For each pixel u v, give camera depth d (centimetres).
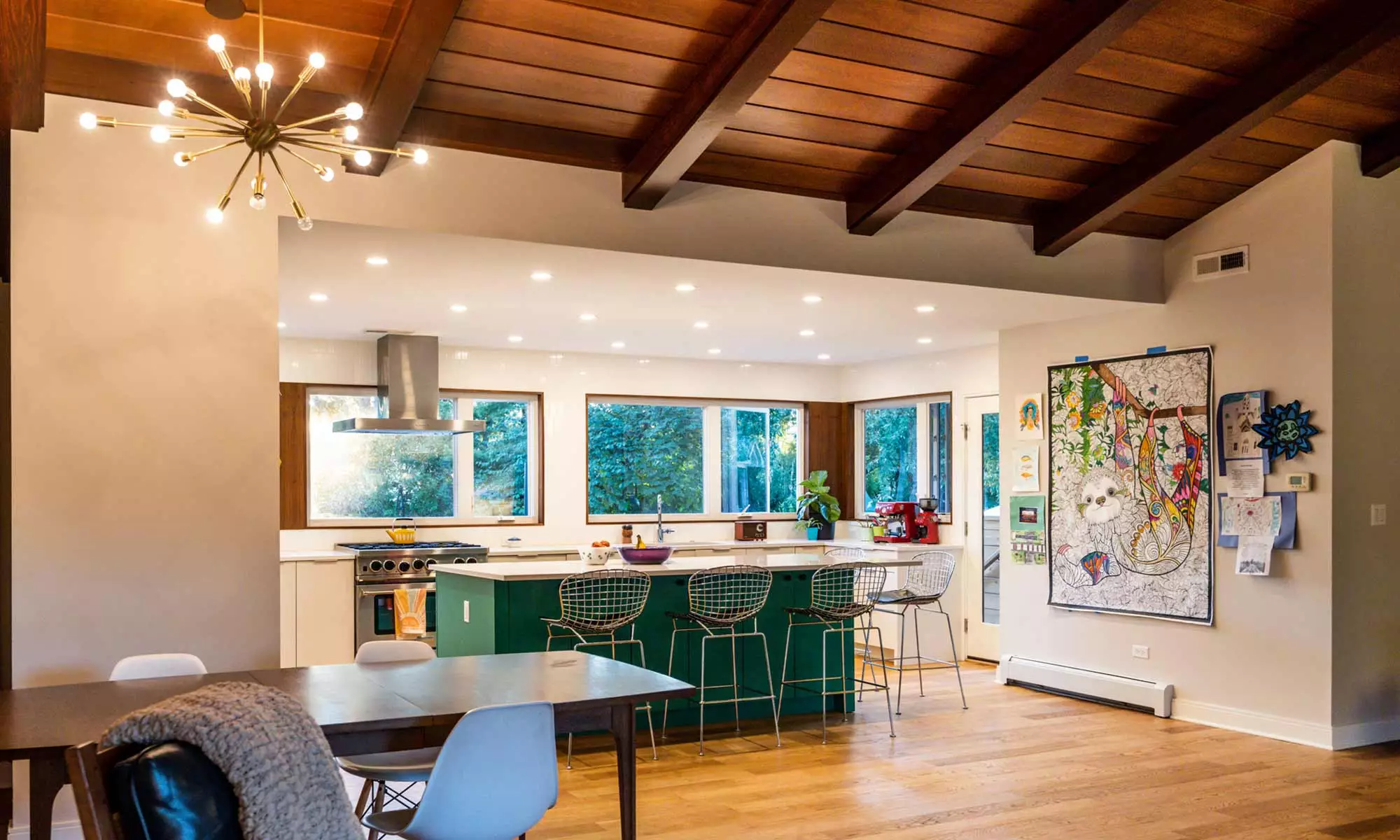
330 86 443
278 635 439
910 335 793
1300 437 579
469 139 468
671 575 603
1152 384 657
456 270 545
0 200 422
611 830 430
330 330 757
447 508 855
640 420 932
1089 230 597
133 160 424
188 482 429
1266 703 596
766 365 976
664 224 518
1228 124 509
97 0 384
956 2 428
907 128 508
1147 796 481
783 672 645
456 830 282
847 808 462
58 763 268
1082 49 435
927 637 855
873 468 991
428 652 411
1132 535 668
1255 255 605
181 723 209
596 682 352
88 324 415
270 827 209
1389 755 552
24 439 406
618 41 428
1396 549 593
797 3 391
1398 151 564
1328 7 460
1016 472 750
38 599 406
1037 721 633
